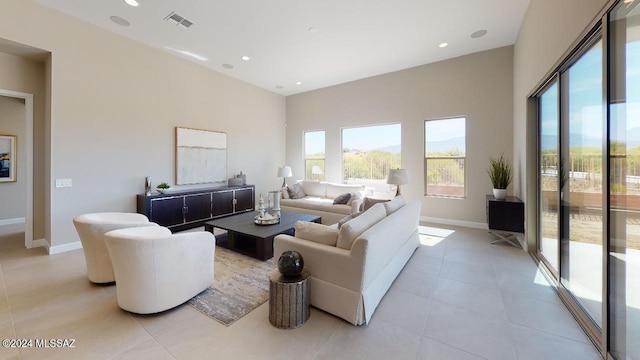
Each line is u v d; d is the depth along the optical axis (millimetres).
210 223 3621
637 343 1403
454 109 4965
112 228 2545
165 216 4289
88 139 3695
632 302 1441
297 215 4184
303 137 7070
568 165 2340
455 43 4328
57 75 3395
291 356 1624
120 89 4016
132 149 4176
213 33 3922
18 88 3479
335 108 6434
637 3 1347
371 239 1976
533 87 3131
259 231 3264
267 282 2613
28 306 2176
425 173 5348
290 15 3451
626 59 1446
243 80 6094
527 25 3363
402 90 5500
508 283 2627
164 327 1907
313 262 2141
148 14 3439
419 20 3611
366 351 1673
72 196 3566
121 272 2006
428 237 4230
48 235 3480
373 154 6004
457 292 2449
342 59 4918
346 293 1975
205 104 5277
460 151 5008
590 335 1794
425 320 2012
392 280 2590
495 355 1641
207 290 2447
